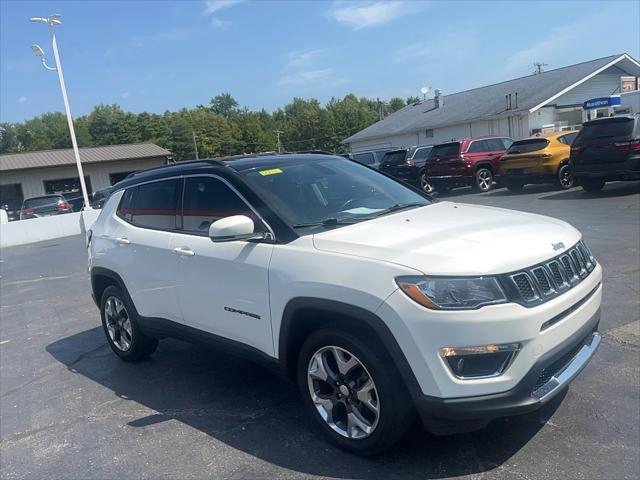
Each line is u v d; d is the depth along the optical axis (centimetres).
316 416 355
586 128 1378
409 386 299
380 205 418
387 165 2336
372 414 327
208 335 422
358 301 308
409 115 4125
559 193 1552
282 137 10625
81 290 964
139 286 485
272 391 449
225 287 393
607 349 464
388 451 341
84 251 1580
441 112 3678
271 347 368
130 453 375
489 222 359
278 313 354
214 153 9988
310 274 333
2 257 1686
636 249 796
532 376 292
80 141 9319
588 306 338
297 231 365
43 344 653
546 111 2889
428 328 288
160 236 462
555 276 318
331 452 348
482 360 288
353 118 10062
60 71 2564
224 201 413
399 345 296
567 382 313
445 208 412
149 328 488
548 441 337
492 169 1919
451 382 288
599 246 836
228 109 14325
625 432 340
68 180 3809
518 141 1700
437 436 352
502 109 2975
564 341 311
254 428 390
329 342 335
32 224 2142
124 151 4050
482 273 290
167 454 368
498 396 288
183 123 9600
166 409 436
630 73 3069
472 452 332
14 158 3844
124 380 505
